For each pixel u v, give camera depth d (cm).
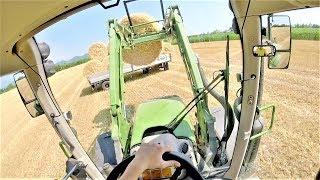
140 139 473
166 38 693
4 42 200
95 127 1086
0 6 147
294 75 1270
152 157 142
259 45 325
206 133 481
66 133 418
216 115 551
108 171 450
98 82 1566
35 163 1007
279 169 648
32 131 1355
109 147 532
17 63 323
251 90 371
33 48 340
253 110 383
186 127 489
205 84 546
